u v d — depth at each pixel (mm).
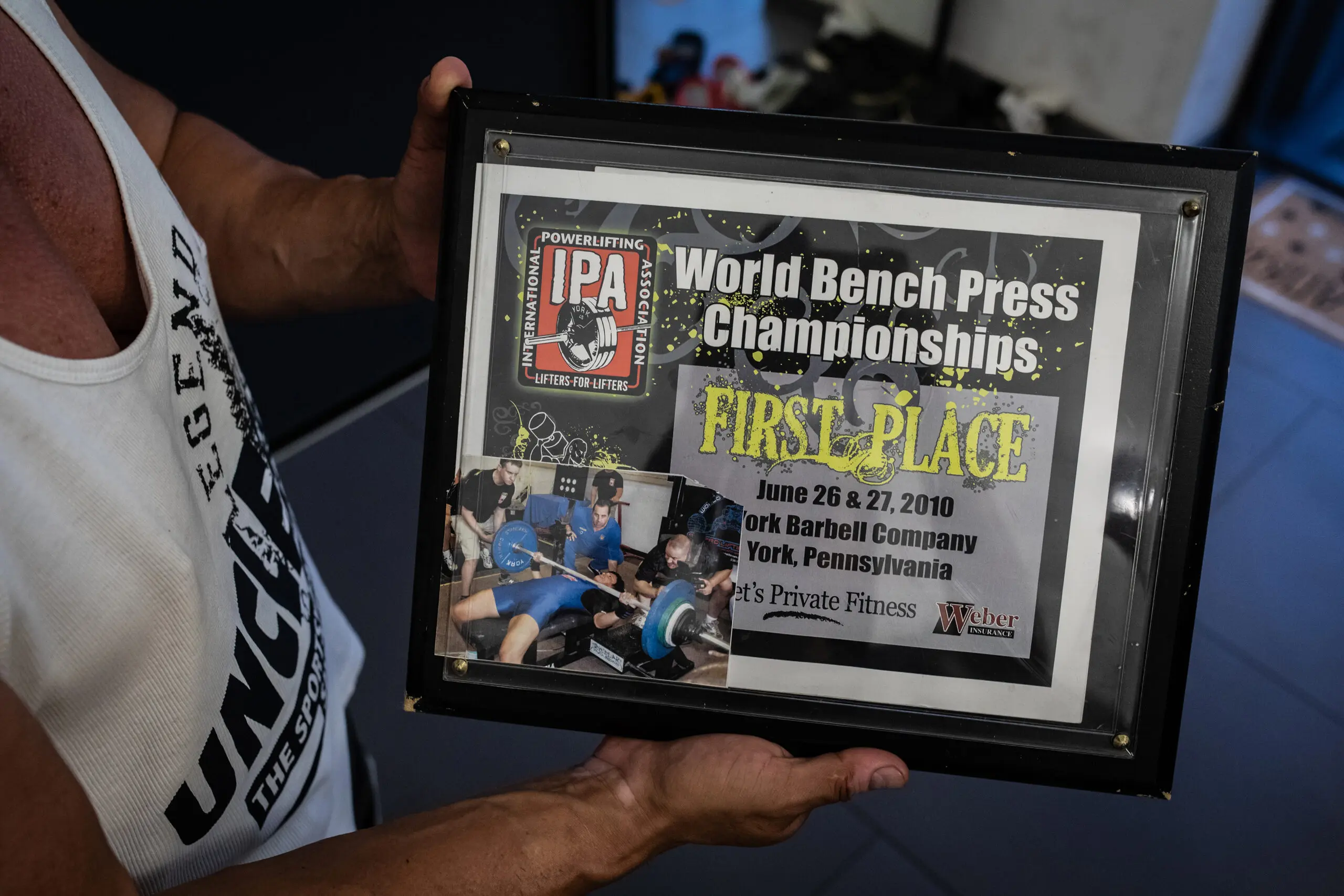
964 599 589
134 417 463
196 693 495
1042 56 2139
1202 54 1951
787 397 583
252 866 491
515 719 607
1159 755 585
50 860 351
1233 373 1965
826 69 2283
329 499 1789
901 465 584
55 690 429
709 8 2104
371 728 1521
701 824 598
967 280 571
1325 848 1416
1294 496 1798
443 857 535
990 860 1404
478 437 591
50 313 436
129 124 783
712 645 599
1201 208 559
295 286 803
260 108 1475
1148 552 577
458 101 569
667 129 568
